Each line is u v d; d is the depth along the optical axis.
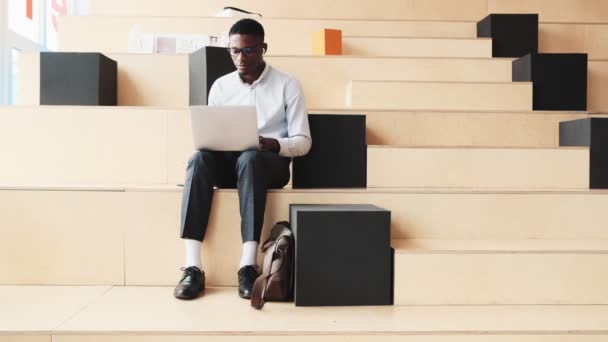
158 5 4.69
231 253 2.12
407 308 1.87
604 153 2.55
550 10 4.88
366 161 2.49
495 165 2.54
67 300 1.89
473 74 3.54
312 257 1.88
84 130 2.66
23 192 2.12
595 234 2.24
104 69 3.05
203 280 2.02
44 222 2.12
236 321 1.66
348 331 1.59
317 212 1.88
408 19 4.74
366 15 4.84
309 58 3.39
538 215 2.23
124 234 2.13
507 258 1.93
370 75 3.43
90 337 1.56
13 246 2.12
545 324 1.67
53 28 4.55
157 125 2.67
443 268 1.92
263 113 2.28
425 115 2.90
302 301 1.88
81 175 2.66
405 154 2.52
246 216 2.00
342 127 2.46
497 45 4.08
